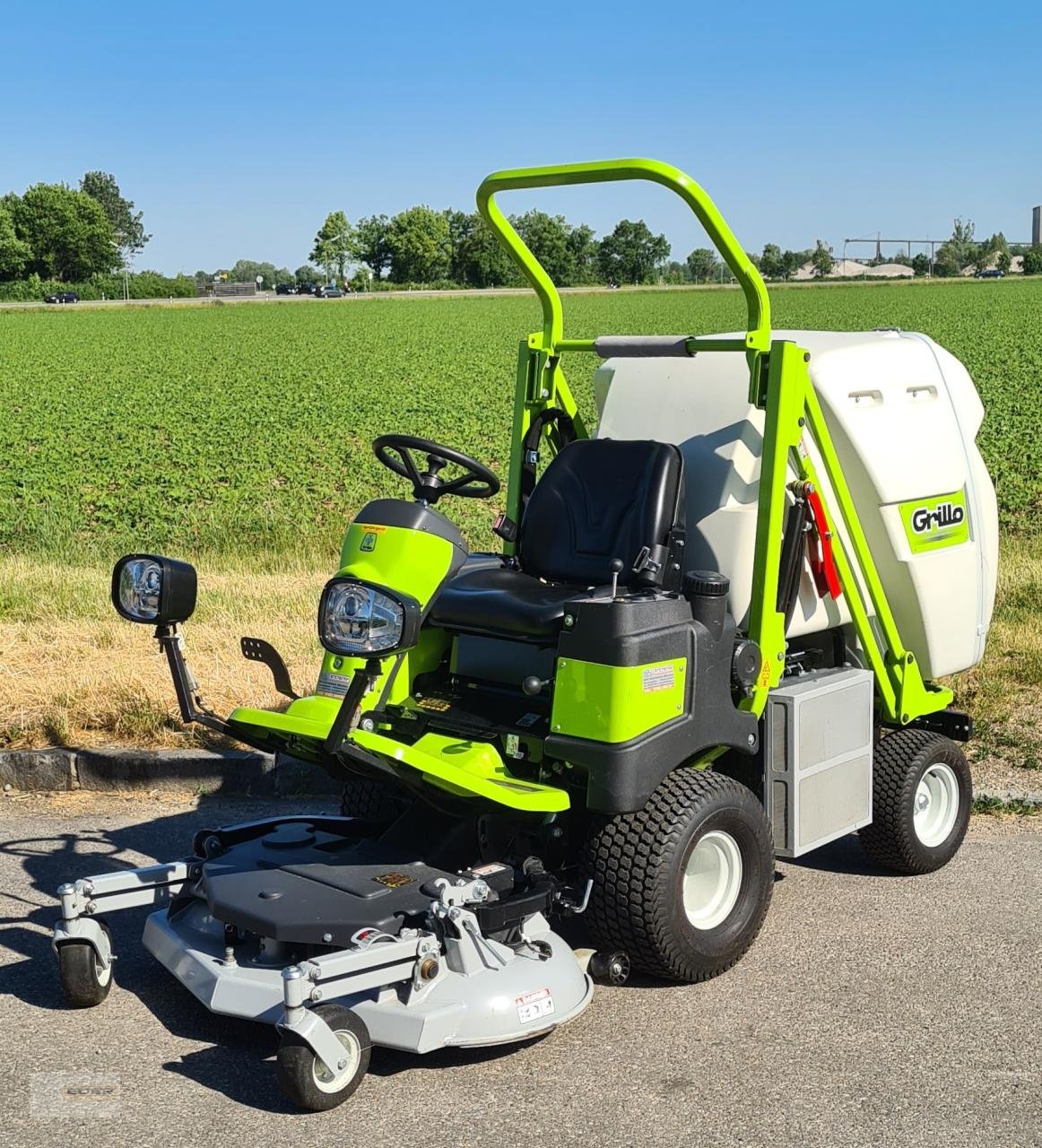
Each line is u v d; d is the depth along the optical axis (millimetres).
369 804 5227
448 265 150375
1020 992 4266
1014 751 6727
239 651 7781
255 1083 3617
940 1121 3439
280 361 41625
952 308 67312
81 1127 3354
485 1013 3654
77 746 6488
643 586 4574
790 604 4746
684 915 4203
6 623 8391
